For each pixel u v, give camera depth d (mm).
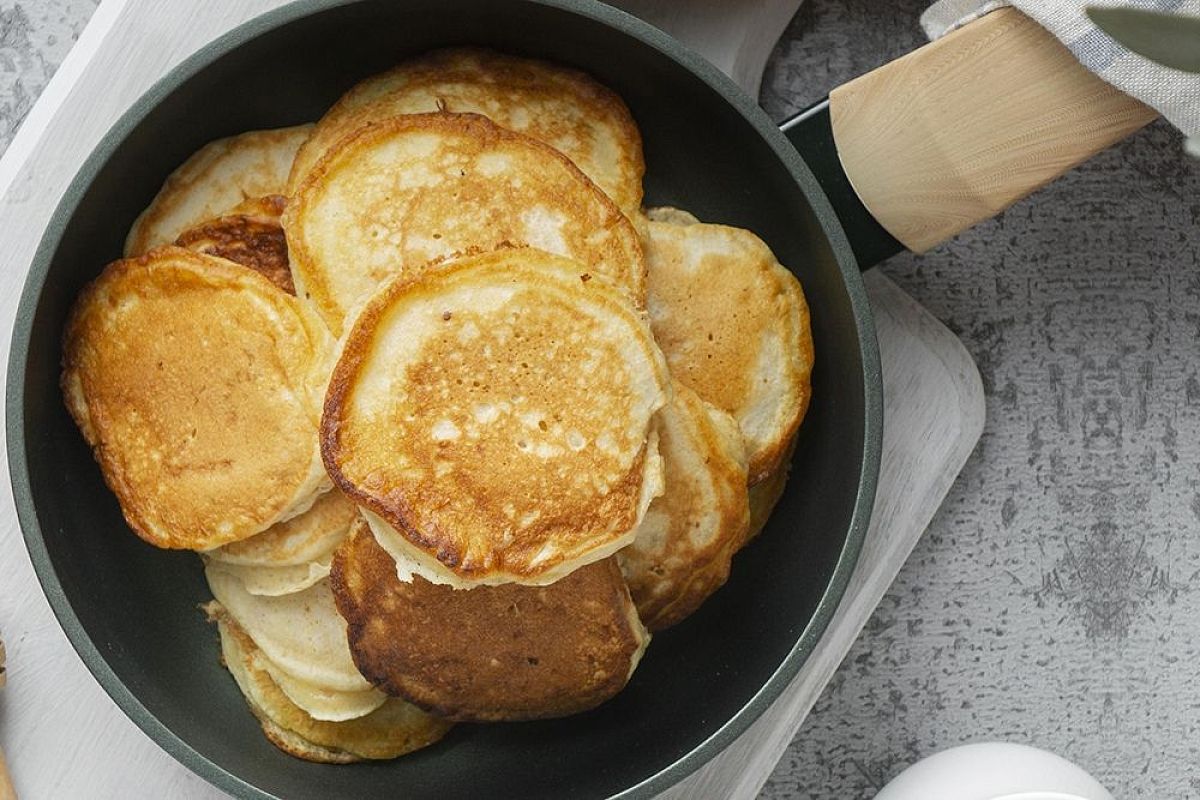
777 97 633
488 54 563
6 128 633
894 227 565
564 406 511
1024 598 639
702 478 542
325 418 498
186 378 531
